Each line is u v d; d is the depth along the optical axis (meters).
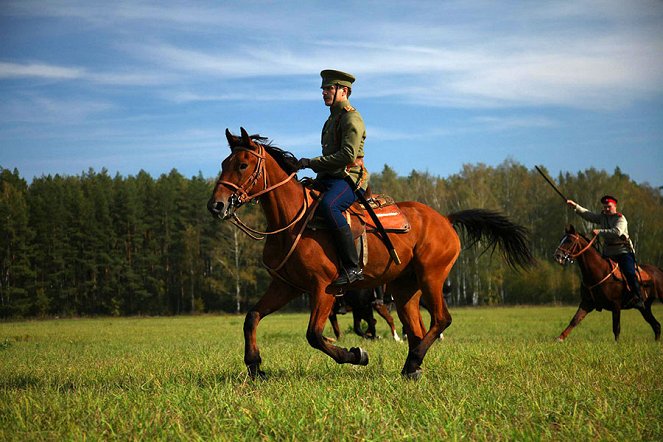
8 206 71.50
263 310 7.56
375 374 8.00
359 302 16.31
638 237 66.12
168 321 44.84
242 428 5.16
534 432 4.91
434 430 4.95
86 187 90.00
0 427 5.20
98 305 76.31
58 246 74.50
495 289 67.56
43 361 11.11
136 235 79.31
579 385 6.74
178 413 5.40
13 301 68.81
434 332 8.24
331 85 7.81
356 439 4.78
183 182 88.56
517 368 8.22
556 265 67.88
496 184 73.44
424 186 68.00
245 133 7.23
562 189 71.62
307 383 6.97
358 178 7.77
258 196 7.25
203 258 80.12
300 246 7.27
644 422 5.26
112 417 5.40
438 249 8.45
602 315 36.06
